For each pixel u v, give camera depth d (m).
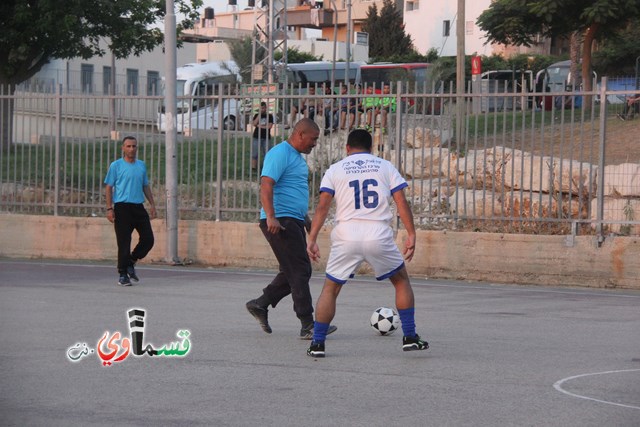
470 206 18.55
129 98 20.61
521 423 7.36
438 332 11.83
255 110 19.58
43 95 21.31
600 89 17.00
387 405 7.93
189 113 19.91
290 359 9.92
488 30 42.97
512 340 11.27
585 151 20.55
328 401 8.06
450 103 18.11
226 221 19.72
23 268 18.92
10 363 9.61
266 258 19.22
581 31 41.41
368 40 81.56
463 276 17.72
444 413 7.66
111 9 34.25
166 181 19.64
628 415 7.63
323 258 18.88
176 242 19.69
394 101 18.56
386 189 9.95
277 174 10.96
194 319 12.62
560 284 17.09
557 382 8.88
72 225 20.77
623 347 10.87
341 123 19.05
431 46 86.19
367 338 11.29
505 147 17.77
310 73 48.94
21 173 21.52
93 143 20.95
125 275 16.27
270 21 41.16
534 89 17.55
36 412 7.62
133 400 8.06
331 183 10.02
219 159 19.78
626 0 37.34
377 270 10.03
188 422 7.33
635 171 17.86
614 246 16.75
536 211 18.41
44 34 33.75
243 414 7.59
